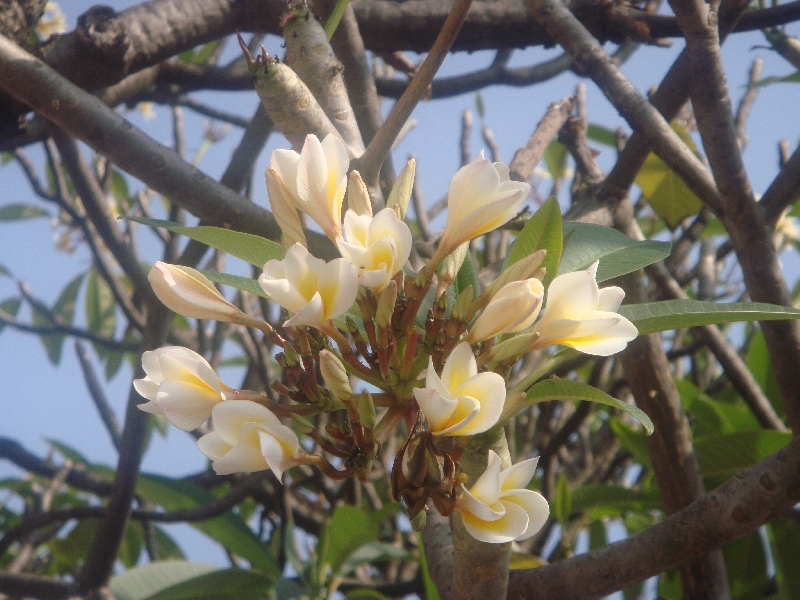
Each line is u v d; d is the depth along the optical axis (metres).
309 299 0.43
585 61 0.79
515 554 0.87
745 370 0.99
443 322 0.47
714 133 0.74
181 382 0.44
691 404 1.05
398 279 0.47
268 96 0.56
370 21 1.07
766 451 0.92
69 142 1.04
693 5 0.72
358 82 0.78
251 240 0.57
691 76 0.74
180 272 0.48
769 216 0.85
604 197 0.95
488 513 0.41
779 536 0.92
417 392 0.41
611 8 1.07
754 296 0.79
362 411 0.43
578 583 0.59
